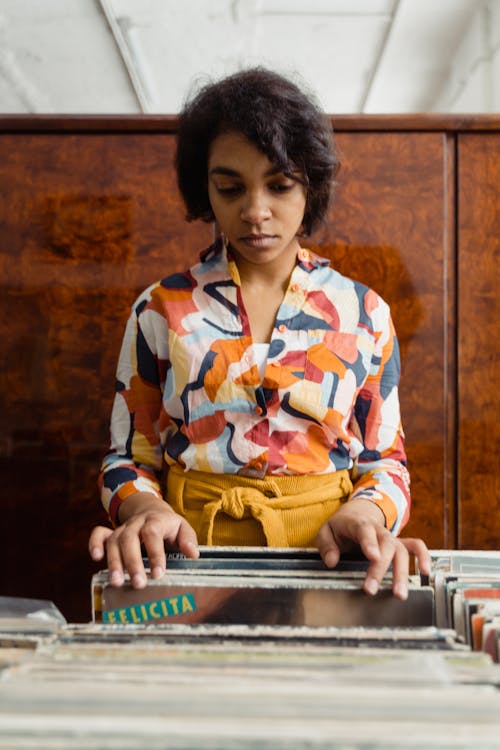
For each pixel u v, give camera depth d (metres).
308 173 0.86
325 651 0.44
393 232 1.38
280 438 0.85
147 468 0.92
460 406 1.38
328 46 2.90
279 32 2.79
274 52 2.96
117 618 0.60
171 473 0.90
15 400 1.41
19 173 1.40
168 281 0.94
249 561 0.66
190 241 1.39
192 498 0.87
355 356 0.89
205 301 0.91
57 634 0.49
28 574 1.41
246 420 0.86
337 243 1.38
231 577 0.62
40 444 1.41
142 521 0.71
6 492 1.41
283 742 0.30
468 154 1.37
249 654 0.44
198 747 0.30
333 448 0.88
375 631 0.48
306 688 0.37
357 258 1.38
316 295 0.91
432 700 0.35
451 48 2.92
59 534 1.41
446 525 1.37
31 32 2.82
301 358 0.87
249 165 0.81
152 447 0.93
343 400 0.87
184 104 0.97
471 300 1.38
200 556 0.68
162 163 1.39
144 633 0.49
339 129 1.37
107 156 1.39
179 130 0.93
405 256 1.38
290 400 0.85
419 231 1.37
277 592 0.59
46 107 3.61
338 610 0.59
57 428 1.41
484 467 1.37
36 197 1.40
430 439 1.38
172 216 1.39
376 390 0.92
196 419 0.87
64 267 1.40
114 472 0.89
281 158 0.79
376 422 0.91
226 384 0.86
